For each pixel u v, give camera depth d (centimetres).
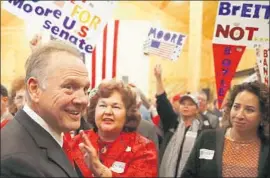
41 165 139
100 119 267
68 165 149
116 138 267
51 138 148
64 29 407
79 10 409
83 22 409
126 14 923
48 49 151
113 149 262
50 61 148
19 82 378
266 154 287
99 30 408
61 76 147
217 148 297
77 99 149
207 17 905
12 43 933
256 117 287
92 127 308
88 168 225
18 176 134
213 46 428
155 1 917
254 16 421
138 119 279
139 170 257
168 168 412
